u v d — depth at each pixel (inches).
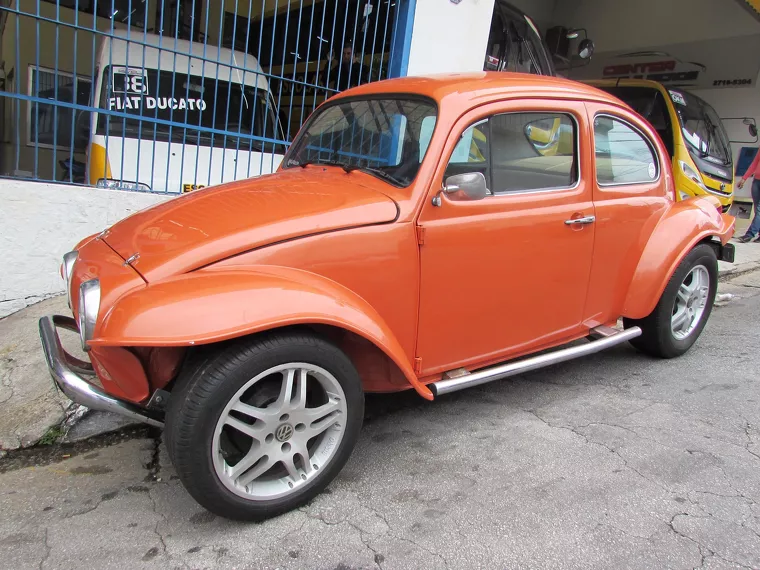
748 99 484.1
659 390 146.6
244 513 90.5
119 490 102.7
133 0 290.4
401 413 133.5
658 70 529.7
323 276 97.1
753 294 250.1
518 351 128.6
